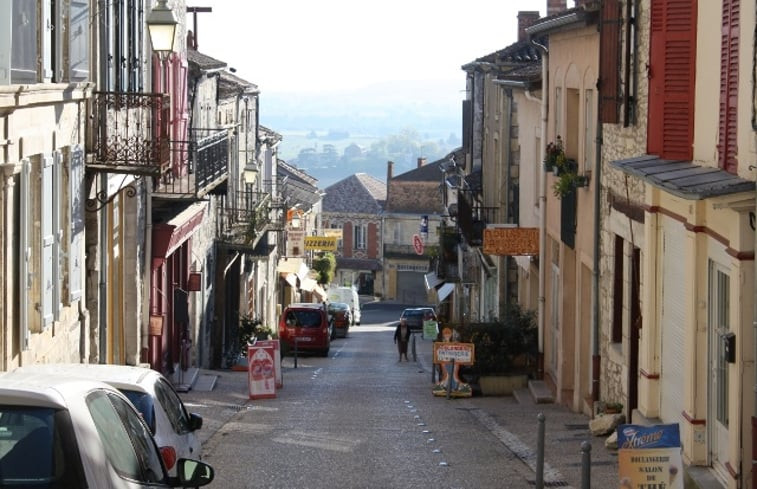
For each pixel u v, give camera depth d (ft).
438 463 68.69
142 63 98.94
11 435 25.41
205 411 94.38
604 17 76.38
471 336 110.73
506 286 138.21
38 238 64.85
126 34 90.79
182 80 124.57
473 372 110.52
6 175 58.54
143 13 99.35
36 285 64.95
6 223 58.95
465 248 178.91
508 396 108.17
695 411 54.80
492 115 158.61
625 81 71.26
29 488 24.97
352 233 406.21
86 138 77.66
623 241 75.00
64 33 69.87
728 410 50.06
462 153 210.38
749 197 45.09
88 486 25.38
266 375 108.88
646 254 64.23
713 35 55.26
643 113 67.97
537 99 115.03
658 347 63.77
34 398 25.77
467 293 187.93
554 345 104.01
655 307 63.87
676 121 59.36
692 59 58.75
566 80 95.86
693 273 54.70
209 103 151.84
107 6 82.84
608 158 78.74
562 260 96.89
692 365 54.80
